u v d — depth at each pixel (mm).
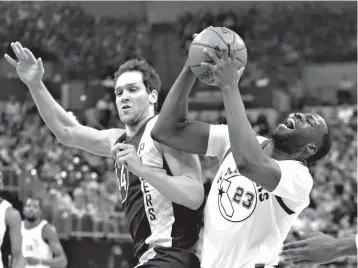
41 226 7836
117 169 3771
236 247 3238
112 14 23828
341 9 23719
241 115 2895
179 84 3406
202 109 19031
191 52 3176
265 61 21703
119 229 12133
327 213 14242
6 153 14156
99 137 4098
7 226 5512
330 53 21969
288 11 23469
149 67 3908
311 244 2668
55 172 13430
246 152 2869
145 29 22984
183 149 3512
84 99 17234
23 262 5453
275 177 2986
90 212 12078
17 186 11773
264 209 3232
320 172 16047
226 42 3127
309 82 21703
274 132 3350
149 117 3838
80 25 22359
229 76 2926
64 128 4055
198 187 3510
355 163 16516
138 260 3637
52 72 20203
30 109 17281
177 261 3482
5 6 22109
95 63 20891
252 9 23297
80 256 11688
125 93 3805
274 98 19094
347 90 20672
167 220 3543
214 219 3301
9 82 17906
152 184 3387
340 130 18578
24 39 20656
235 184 3277
